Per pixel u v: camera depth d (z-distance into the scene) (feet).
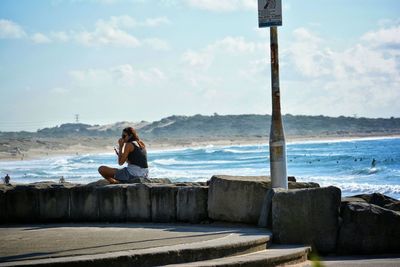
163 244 35.47
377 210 40.50
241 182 43.73
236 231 40.83
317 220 40.37
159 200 46.03
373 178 201.16
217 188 44.42
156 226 44.06
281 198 40.63
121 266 32.09
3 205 48.08
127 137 50.98
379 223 40.32
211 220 44.91
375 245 40.24
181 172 284.82
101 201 47.16
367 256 39.96
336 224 40.45
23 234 40.93
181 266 32.58
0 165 511.81
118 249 34.01
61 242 36.91
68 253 33.17
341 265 35.96
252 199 43.45
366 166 264.93
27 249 34.73
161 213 45.98
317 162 309.01
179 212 45.52
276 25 42.88
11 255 33.01
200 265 32.68
